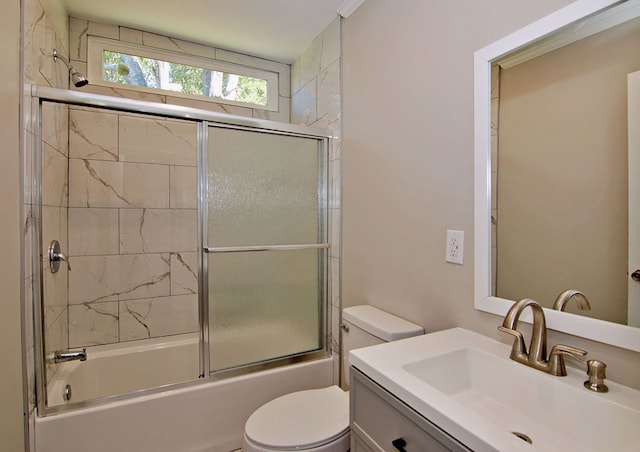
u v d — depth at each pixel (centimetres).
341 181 211
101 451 159
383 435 95
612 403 78
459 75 131
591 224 95
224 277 192
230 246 193
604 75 92
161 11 213
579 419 83
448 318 136
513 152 114
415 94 153
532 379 95
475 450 67
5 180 126
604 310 91
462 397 106
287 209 209
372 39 183
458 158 132
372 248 182
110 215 232
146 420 168
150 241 244
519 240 112
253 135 200
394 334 142
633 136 87
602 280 92
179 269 253
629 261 87
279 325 208
